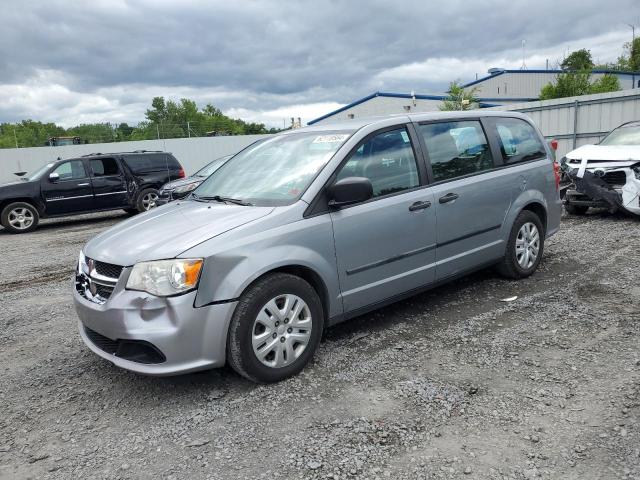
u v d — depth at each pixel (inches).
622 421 114.7
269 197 154.3
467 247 190.1
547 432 112.7
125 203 562.6
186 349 127.9
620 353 147.6
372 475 102.0
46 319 211.5
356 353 156.9
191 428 122.5
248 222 138.9
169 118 2965.1
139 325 127.3
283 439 115.5
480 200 191.5
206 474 105.5
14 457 115.6
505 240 206.1
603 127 686.5
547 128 746.2
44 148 934.4
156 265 128.1
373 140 166.4
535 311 183.5
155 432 122.1
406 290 172.7
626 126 400.5
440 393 131.0
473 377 138.6
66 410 135.1
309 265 144.1
